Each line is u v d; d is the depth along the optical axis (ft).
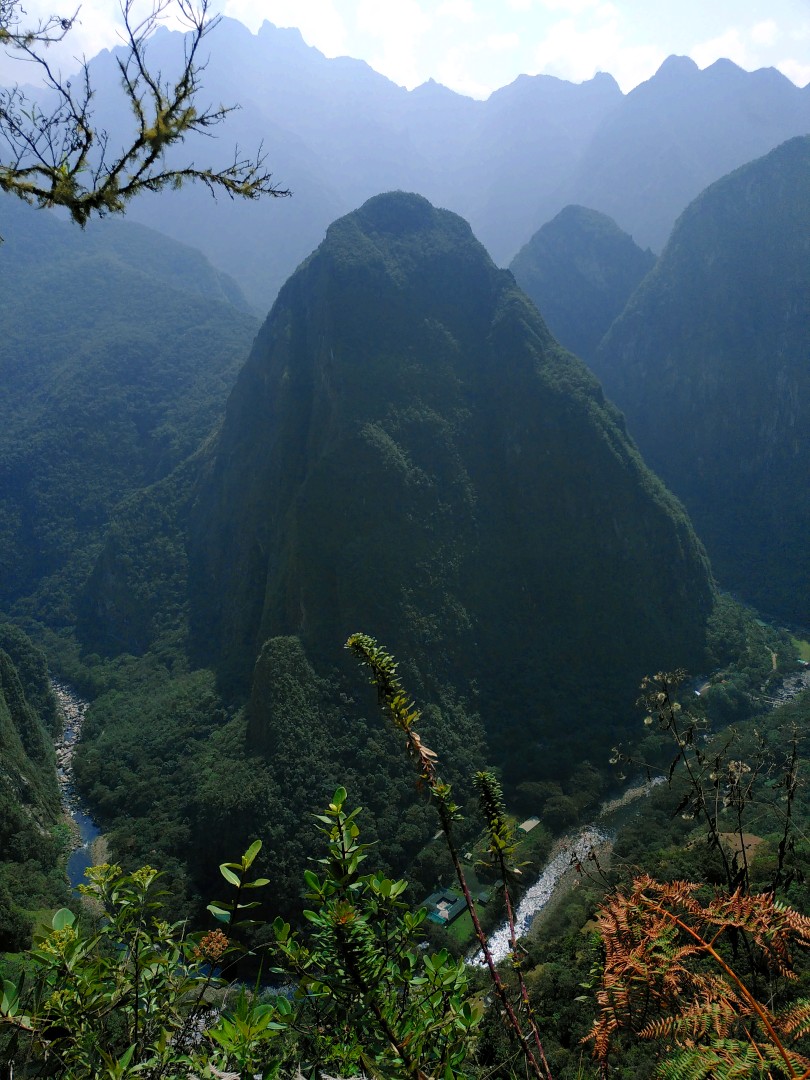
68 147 13.01
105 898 11.37
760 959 11.83
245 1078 9.05
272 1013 9.59
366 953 9.71
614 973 10.28
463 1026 10.33
